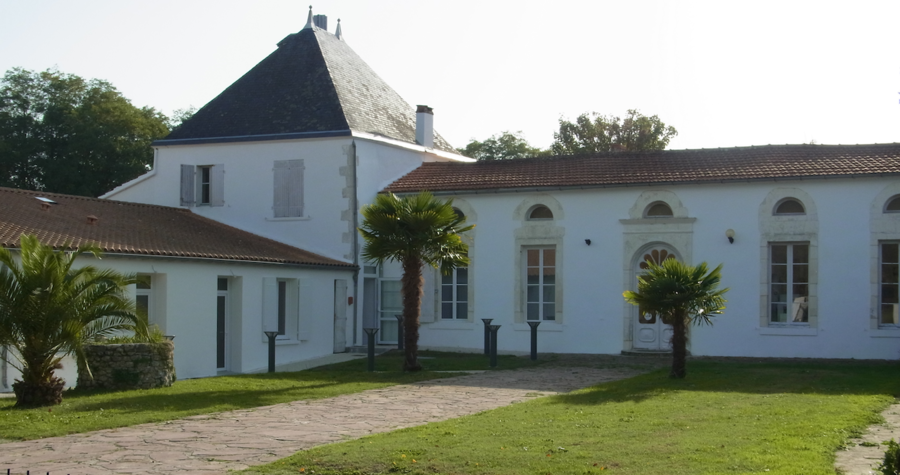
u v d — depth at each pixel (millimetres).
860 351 18781
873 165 18891
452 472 7750
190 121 24859
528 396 13320
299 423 10859
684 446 8562
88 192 36156
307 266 20609
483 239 22188
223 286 18891
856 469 7621
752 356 19578
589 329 21062
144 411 11750
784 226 19406
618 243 20844
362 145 22938
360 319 22781
